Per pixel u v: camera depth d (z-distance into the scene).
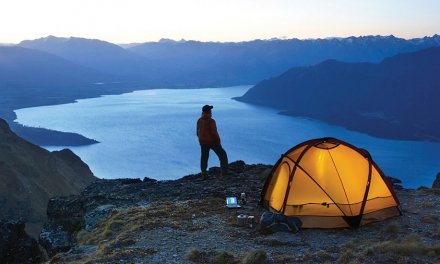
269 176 18.47
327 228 16.30
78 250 15.20
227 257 12.80
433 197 19.92
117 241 14.72
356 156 17.19
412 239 13.78
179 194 21.31
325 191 16.72
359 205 16.56
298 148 17.73
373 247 12.95
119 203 21.02
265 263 12.32
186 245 14.39
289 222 15.88
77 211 21.81
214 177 24.39
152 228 16.09
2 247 20.53
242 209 18.39
